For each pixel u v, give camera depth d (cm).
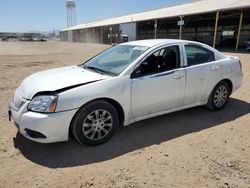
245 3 2234
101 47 3475
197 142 375
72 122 341
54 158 329
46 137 324
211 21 3741
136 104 386
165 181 281
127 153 343
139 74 385
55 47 3631
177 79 422
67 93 329
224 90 513
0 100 587
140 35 4325
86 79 360
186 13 2744
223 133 406
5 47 3634
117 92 361
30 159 326
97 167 309
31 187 271
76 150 349
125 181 281
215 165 313
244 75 911
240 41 3278
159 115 442
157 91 402
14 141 372
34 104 327
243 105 550
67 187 271
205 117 476
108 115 365
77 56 1920
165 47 422
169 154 339
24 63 1412
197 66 453
